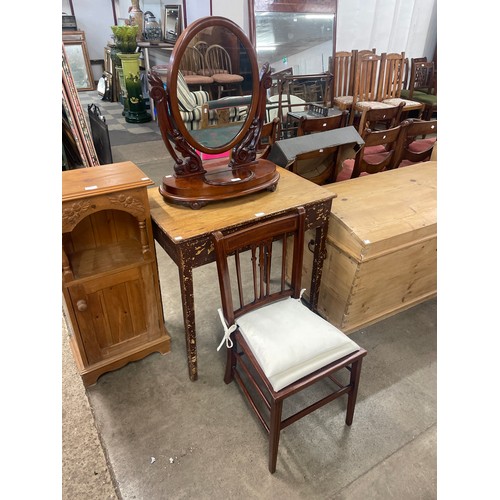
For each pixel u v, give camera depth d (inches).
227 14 125.4
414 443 51.8
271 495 45.8
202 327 71.9
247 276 86.3
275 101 141.6
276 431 44.3
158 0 192.1
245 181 54.3
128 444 51.4
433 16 175.3
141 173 50.0
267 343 45.4
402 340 69.1
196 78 49.1
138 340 61.8
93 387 59.3
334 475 47.9
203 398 57.9
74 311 52.6
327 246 66.0
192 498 45.5
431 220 64.4
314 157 75.5
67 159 99.8
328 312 71.7
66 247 55.1
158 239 54.4
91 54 302.4
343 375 62.1
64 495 45.7
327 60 147.3
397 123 122.4
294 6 132.2
